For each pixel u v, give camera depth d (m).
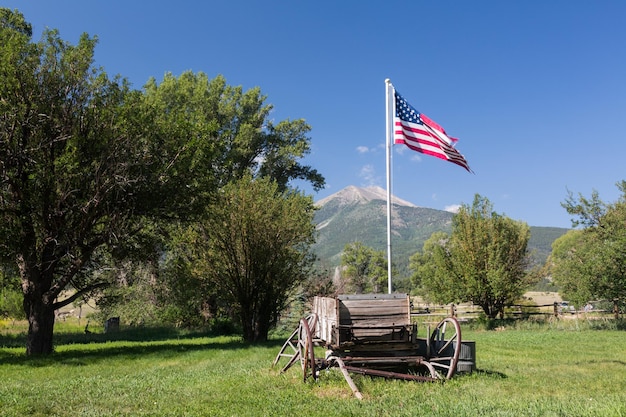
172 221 23.53
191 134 21.75
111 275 30.08
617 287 30.39
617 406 7.54
